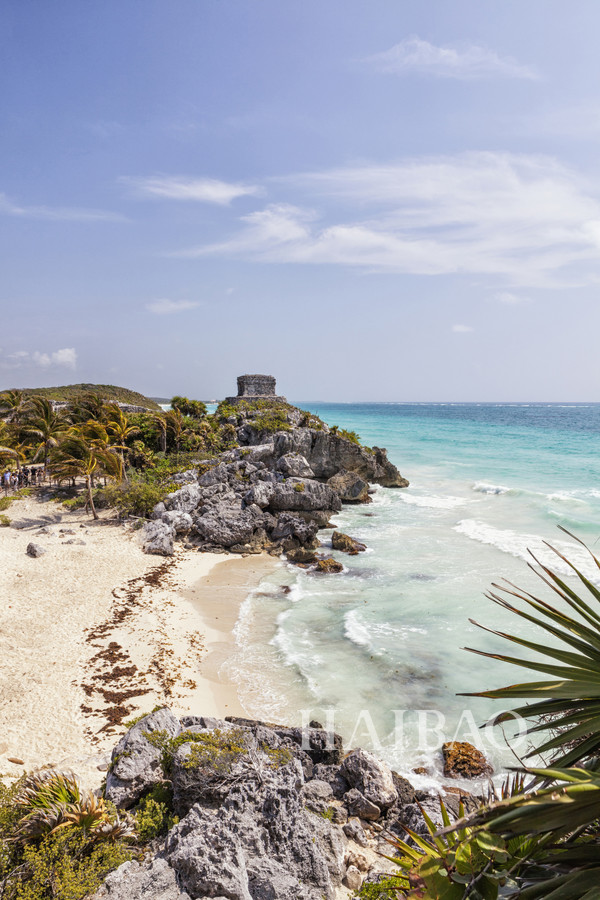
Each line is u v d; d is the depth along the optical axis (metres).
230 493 42.38
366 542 37.50
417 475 66.12
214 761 11.55
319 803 12.33
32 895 8.87
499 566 30.92
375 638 22.25
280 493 43.50
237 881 8.70
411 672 19.52
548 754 14.80
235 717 15.02
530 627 22.97
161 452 59.53
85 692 17.94
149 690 18.25
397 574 30.33
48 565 30.39
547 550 33.44
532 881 4.10
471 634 22.45
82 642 21.55
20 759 14.26
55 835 10.02
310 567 32.28
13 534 36.34
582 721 4.21
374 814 12.28
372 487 59.00
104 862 9.79
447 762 14.55
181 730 13.40
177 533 37.91
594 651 4.28
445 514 45.34
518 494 50.44
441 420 192.62
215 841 9.48
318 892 9.05
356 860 10.67
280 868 9.19
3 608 24.00
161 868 9.19
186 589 28.48
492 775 14.13
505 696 4.34
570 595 4.46
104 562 31.67
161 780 12.16
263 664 20.27
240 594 27.84
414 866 4.57
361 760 13.47
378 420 194.75
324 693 18.22
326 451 58.09
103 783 12.78
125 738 13.10
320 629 23.36
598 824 4.30
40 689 17.91
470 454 85.12
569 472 64.69
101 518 41.59
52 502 46.94
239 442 62.75
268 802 10.41
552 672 4.29
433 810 12.05
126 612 24.83
